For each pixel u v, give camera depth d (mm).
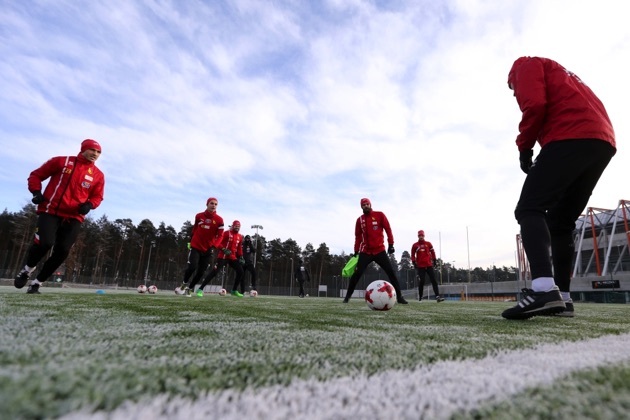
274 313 2527
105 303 2879
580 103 2238
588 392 633
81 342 982
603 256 41906
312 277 69562
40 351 823
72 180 4246
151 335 1188
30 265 4246
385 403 575
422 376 749
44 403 485
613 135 2303
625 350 1099
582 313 3836
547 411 535
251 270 12312
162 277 66062
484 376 748
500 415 521
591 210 35594
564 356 978
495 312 3523
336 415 518
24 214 50719
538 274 2250
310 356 935
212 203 7496
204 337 1199
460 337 1400
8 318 1483
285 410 529
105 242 60688
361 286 52406
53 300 2973
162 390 592
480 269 86625
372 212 6492
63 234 4324
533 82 2273
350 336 1345
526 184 2344
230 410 519
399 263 89688
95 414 465
